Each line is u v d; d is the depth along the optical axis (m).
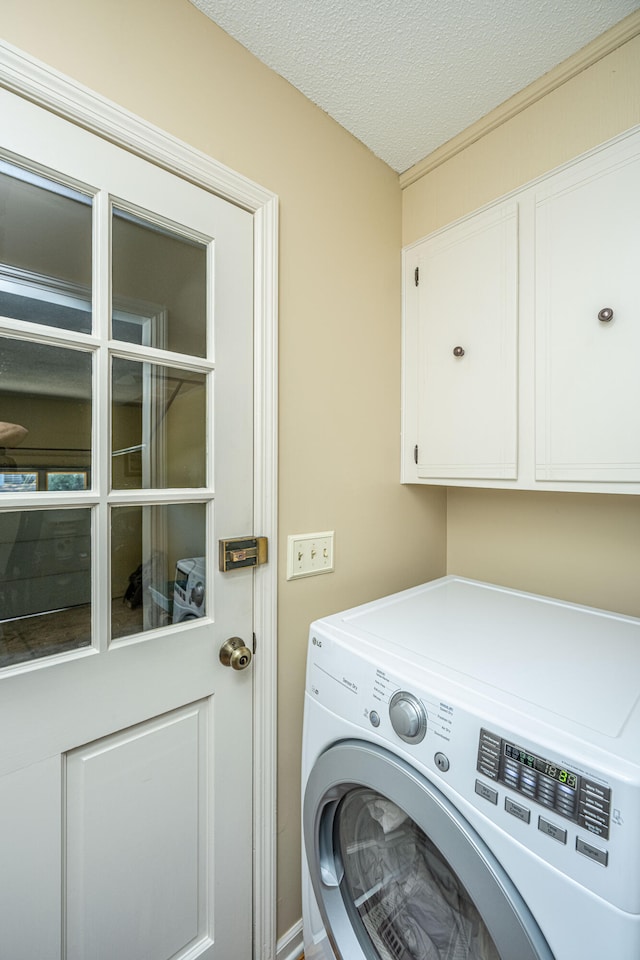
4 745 0.71
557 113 1.07
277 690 1.09
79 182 0.78
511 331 1.13
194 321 0.95
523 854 0.57
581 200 1.01
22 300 0.74
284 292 1.09
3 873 0.71
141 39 0.84
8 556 0.74
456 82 1.09
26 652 0.75
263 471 1.05
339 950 0.86
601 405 0.98
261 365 1.04
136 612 0.87
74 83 0.76
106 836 0.83
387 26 0.94
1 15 0.70
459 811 0.64
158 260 0.90
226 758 0.99
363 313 1.30
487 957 0.67
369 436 1.33
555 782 0.55
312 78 1.08
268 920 1.07
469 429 1.23
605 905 0.50
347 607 1.27
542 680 0.71
